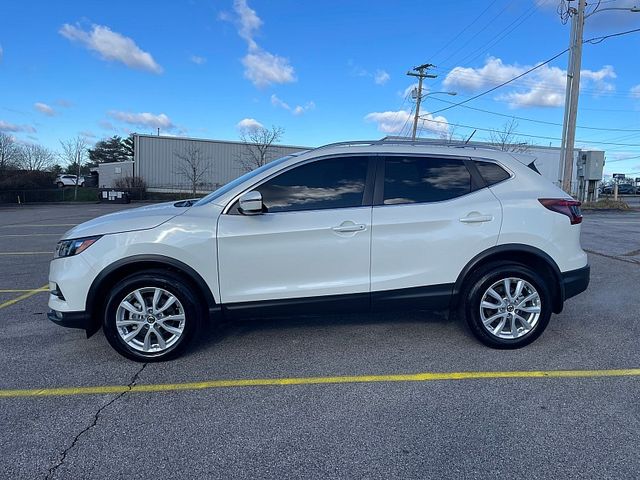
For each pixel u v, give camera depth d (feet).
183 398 11.15
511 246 13.64
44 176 148.87
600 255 30.99
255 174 13.65
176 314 13.10
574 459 8.70
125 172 174.60
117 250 12.52
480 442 9.26
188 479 8.21
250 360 13.32
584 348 14.08
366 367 12.81
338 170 13.56
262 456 8.86
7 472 8.38
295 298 13.19
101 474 8.34
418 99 125.08
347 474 8.32
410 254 13.42
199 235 12.72
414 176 13.80
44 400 11.07
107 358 13.52
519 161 14.56
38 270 27.12
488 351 13.85
